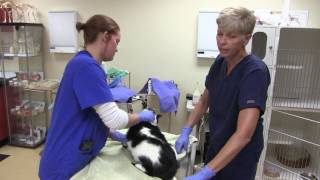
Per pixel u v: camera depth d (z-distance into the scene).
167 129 3.19
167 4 2.97
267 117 2.38
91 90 1.17
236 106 1.30
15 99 3.31
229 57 1.29
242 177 1.43
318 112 2.46
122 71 2.84
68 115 1.22
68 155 1.22
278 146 2.75
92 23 1.22
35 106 3.31
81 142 1.24
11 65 3.48
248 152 1.37
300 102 2.48
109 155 1.41
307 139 2.73
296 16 2.70
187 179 1.15
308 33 2.58
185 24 2.98
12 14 3.23
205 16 2.84
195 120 1.65
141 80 3.21
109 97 1.20
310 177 2.50
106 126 1.31
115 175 1.25
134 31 3.10
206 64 3.03
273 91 2.43
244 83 1.22
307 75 2.61
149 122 1.61
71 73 1.20
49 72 3.42
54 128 1.25
